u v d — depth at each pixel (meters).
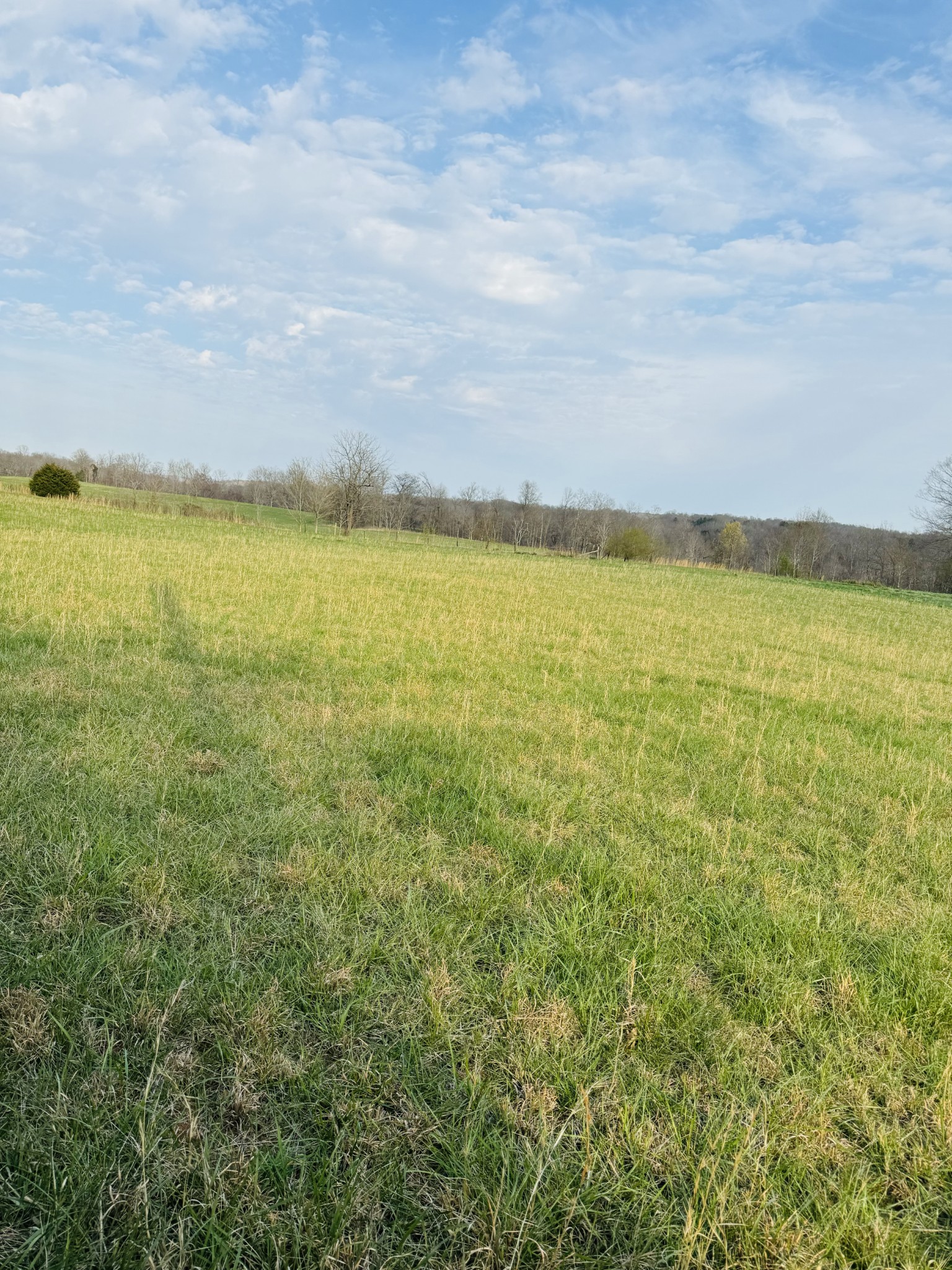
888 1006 3.29
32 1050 2.52
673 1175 2.34
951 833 5.56
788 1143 2.49
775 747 7.66
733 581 39.50
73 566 15.88
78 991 2.82
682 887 4.28
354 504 70.19
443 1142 2.38
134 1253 1.93
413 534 80.56
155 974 2.96
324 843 4.38
